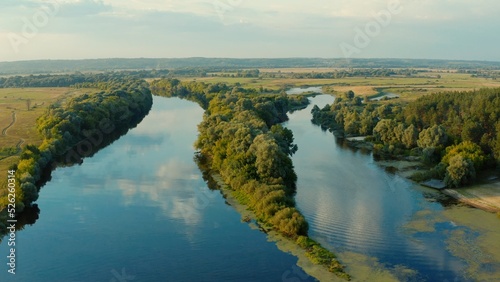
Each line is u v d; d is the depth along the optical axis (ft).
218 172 325.62
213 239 215.31
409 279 176.86
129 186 301.02
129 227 232.12
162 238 217.97
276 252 200.23
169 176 322.75
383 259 193.57
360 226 229.04
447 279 176.96
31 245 212.23
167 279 180.14
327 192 284.41
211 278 179.83
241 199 265.54
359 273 181.06
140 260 196.03
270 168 271.28
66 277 182.80
